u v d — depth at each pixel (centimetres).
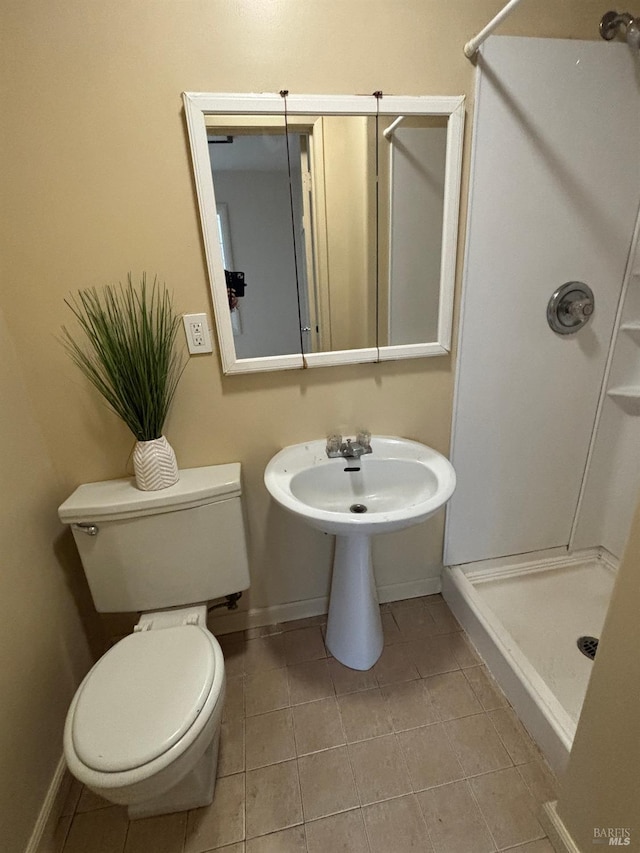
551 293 138
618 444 167
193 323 121
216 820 109
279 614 166
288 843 104
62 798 113
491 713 130
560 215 130
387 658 150
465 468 157
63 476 129
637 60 119
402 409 144
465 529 168
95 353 118
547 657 144
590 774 89
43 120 98
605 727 83
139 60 98
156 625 125
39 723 110
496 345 141
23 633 107
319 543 158
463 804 109
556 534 179
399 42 108
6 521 104
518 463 161
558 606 163
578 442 163
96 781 82
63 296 112
